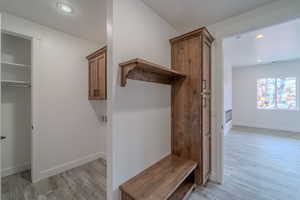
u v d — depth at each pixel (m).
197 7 1.76
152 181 1.52
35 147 2.16
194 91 1.95
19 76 2.45
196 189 1.97
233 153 3.26
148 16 1.77
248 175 2.34
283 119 5.48
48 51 2.29
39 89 2.20
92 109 2.90
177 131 2.12
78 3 1.70
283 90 5.50
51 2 1.69
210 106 2.15
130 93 1.57
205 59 1.97
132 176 1.59
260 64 5.88
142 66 1.47
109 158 1.44
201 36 1.88
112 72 1.40
